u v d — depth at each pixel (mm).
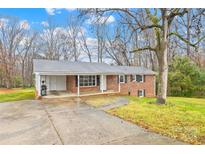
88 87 19391
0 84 35469
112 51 33750
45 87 15969
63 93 17469
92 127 6645
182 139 5242
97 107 10930
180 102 12703
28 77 39781
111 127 6613
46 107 11070
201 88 22344
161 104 11188
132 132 6004
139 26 11555
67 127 6684
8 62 35469
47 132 6129
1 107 11375
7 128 6660
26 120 7852
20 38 38094
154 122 7082
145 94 23984
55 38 38781
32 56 39188
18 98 16141
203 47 24188
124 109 9805
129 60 34844
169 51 27922
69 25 37531
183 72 23156
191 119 7375
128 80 22438
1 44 35562
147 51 34750
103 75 20125
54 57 38844
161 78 11453
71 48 38156
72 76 18297
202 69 25531
